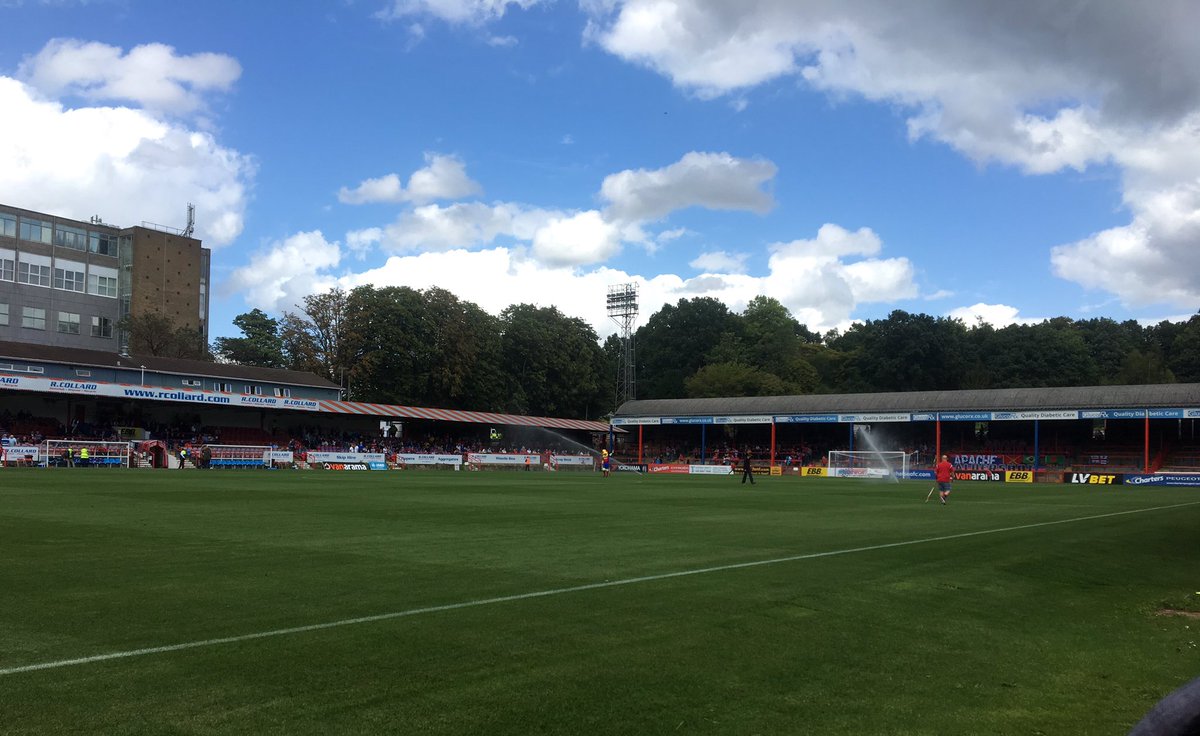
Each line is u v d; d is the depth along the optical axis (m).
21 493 23.62
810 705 5.71
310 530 15.42
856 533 16.83
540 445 84.50
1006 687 6.28
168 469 46.31
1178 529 19.28
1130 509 26.27
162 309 94.56
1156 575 12.24
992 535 16.84
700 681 6.17
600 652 6.89
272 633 7.25
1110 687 6.36
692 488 37.31
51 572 10.27
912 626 8.22
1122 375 102.56
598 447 86.81
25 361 52.75
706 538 15.41
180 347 83.06
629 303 97.12
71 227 88.88
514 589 9.57
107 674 5.99
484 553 12.65
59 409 53.91
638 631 7.66
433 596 9.05
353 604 8.54
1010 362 105.56
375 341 76.38
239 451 52.97
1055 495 35.81
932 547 14.48
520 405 89.75
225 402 54.62
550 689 5.87
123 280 93.12
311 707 5.38
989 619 8.70
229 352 90.50
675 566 11.65
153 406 58.25
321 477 40.00
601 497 28.20
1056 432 69.12
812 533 16.67
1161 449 63.41
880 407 68.50
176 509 19.36
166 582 9.66
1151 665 7.05
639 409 79.50
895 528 18.11
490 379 84.75
